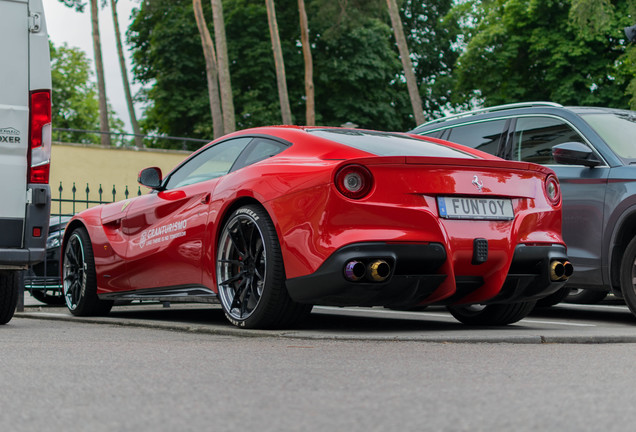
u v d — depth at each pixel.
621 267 5.75
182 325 5.00
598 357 3.60
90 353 3.70
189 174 5.61
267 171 4.71
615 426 2.08
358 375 2.99
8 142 5.21
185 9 34.75
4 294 5.45
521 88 31.78
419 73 38.72
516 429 2.03
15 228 5.21
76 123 47.34
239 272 4.86
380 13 32.25
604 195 5.89
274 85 34.28
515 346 4.02
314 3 32.28
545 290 4.85
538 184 4.87
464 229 4.48
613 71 29.86
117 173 23.66
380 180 4.33
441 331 4.80
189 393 2.59
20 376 2.97
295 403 2.40
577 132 6.27
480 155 5.12
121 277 6.04
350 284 4.23
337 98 35.28
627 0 22.02
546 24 30.80
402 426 2.06
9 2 5.28
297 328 4.96
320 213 4.31
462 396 2.53
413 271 4.42
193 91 34.16
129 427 2.07
